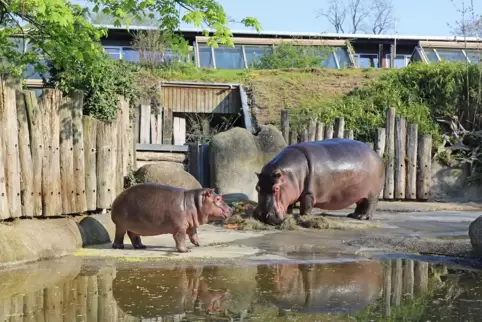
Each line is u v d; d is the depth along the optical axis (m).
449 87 21.11
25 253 8.52
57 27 9.98
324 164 13.13
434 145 19.25
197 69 25.08
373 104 21.08
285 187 12.62
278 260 8.76
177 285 7.03
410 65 23.44
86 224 10.40
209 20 10.20
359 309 6.03
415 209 16.42
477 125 20.44
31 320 5.51
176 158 16.81
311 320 5.59
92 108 14.62
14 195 9.05
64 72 14.62
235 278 7.47
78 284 7.07
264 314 5.78
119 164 12.52
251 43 30.06
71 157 10.36
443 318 5.70
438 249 9.69
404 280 7.47
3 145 8.90
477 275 7.85
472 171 18.91
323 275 7.71
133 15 11.23
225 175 16.23
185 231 9.38
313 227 12.38
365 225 12.70
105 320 5.53
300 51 28.33
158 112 18.23
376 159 13.91
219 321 5.51
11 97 9.09
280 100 21.83
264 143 16.81
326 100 21.81
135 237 9.68
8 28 11.40
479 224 9.20
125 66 17.11
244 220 12.51
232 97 22.67
